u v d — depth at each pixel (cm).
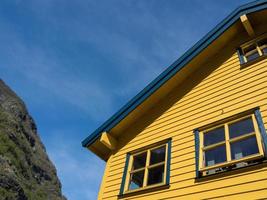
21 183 7288
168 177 827
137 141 1038
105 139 1077
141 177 929
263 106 782
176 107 1017
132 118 1109
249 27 997
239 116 812
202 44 1058
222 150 805
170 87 1084
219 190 702
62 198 9962
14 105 11281
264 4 973
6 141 8131
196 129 884
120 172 986
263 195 629
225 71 977
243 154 757
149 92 1079
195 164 799
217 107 891
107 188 973
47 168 10556
